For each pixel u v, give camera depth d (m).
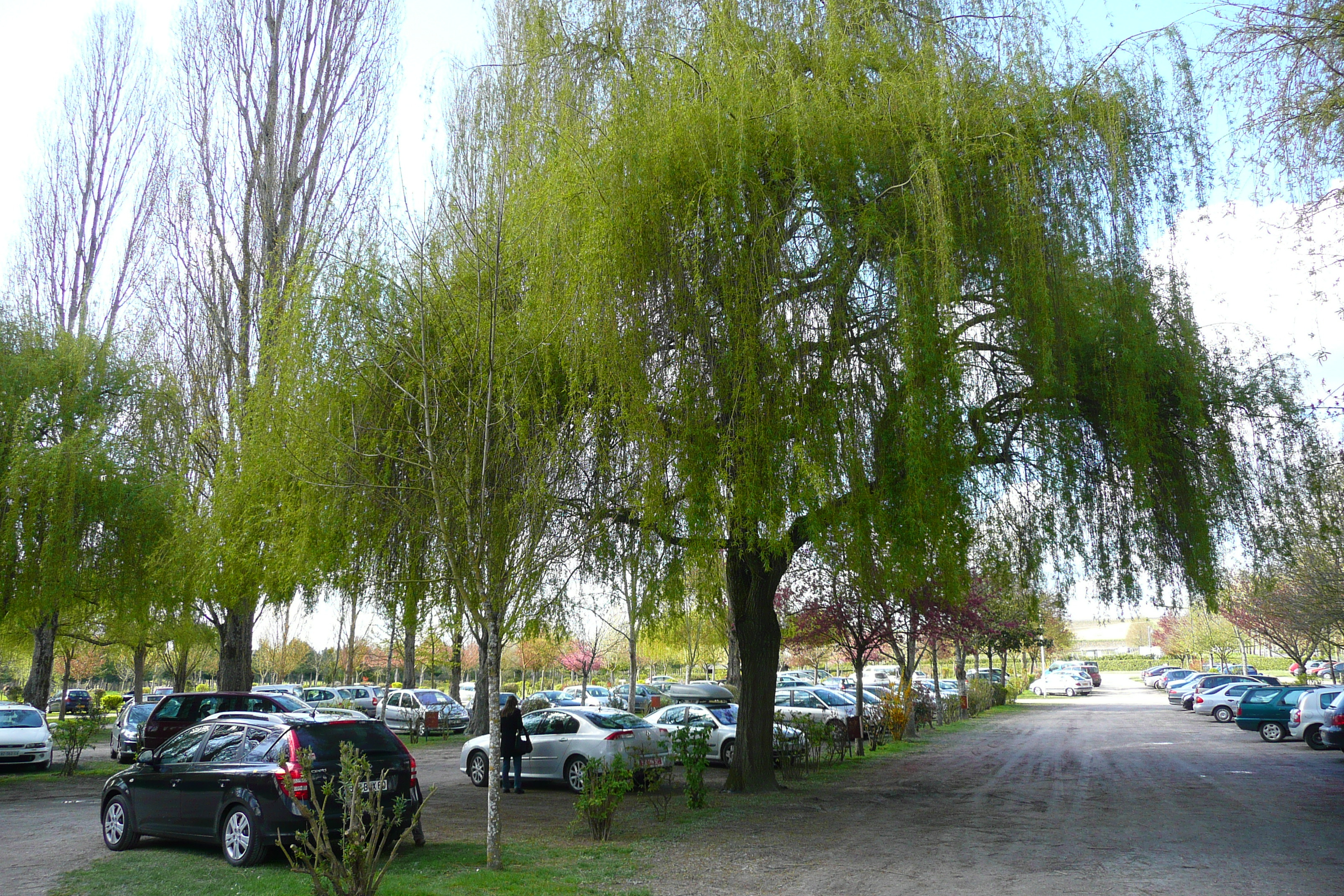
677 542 11.15
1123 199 10.76
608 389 10.33
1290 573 13.55
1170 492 12.02
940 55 10.93
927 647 35.41
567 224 10.48
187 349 21.02
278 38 22.50
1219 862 9.43
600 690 41.28
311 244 12.13
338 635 14.19
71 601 17.86
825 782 16.91
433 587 12.56
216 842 9.05
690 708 21.20
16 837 10.84
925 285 9.70
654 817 12.59
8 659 47.94
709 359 10.48
